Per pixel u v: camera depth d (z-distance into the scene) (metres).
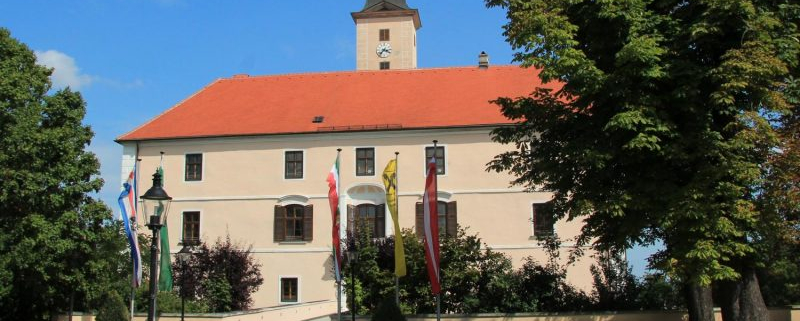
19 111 25.33
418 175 36.38
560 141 18.41
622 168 17.00
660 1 16.34
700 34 15.04
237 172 37.94
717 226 14.80
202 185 38.06
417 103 38.84
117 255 28.94
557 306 21.97
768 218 15.37
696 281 14.82
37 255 24.75
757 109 15.57
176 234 37.72
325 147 37.44
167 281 26.77
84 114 27.45
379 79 42.16
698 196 15.05
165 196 16.23
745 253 15.90
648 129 15.30
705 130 15.55
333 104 39.88
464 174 35.97
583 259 34.12
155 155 38.56
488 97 38.53
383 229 36.34
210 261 32.34
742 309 16.84
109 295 24.09
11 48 26.14
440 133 36.50
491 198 35.62
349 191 36.94
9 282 25.06
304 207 37.16
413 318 21.33
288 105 40.31
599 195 16.78
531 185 19.52
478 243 23.66
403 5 55.44
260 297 36.81
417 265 23.97
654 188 15.77
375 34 55.41
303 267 36.78
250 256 35.78
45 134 25.47
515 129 19.38
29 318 28.69
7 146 24.73
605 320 20.64
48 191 25.55
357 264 25.38
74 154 26.33
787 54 15.04
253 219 37.47
